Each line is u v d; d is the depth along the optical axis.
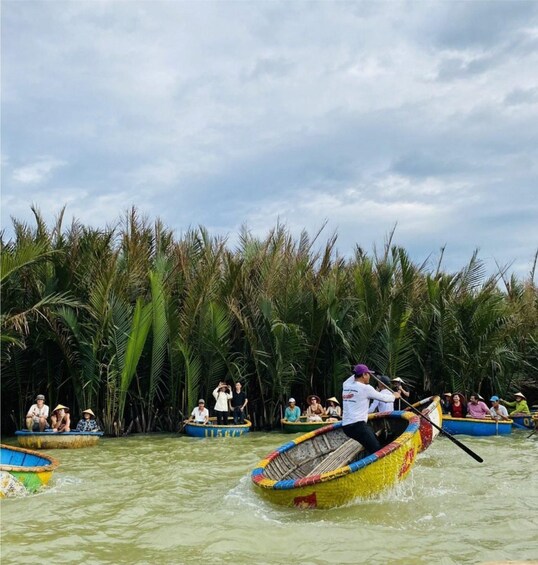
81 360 18.97
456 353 21.33
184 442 17.25
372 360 21.20
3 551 7.12
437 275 22.72
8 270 15.91
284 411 21.06
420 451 12.97
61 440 16.19
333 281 20.83
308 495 8.62
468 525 7.93
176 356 20.00
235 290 20.97
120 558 6.89
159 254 21.19
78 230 19.80
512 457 13.47
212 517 8.44
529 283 24.47
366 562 6.61
